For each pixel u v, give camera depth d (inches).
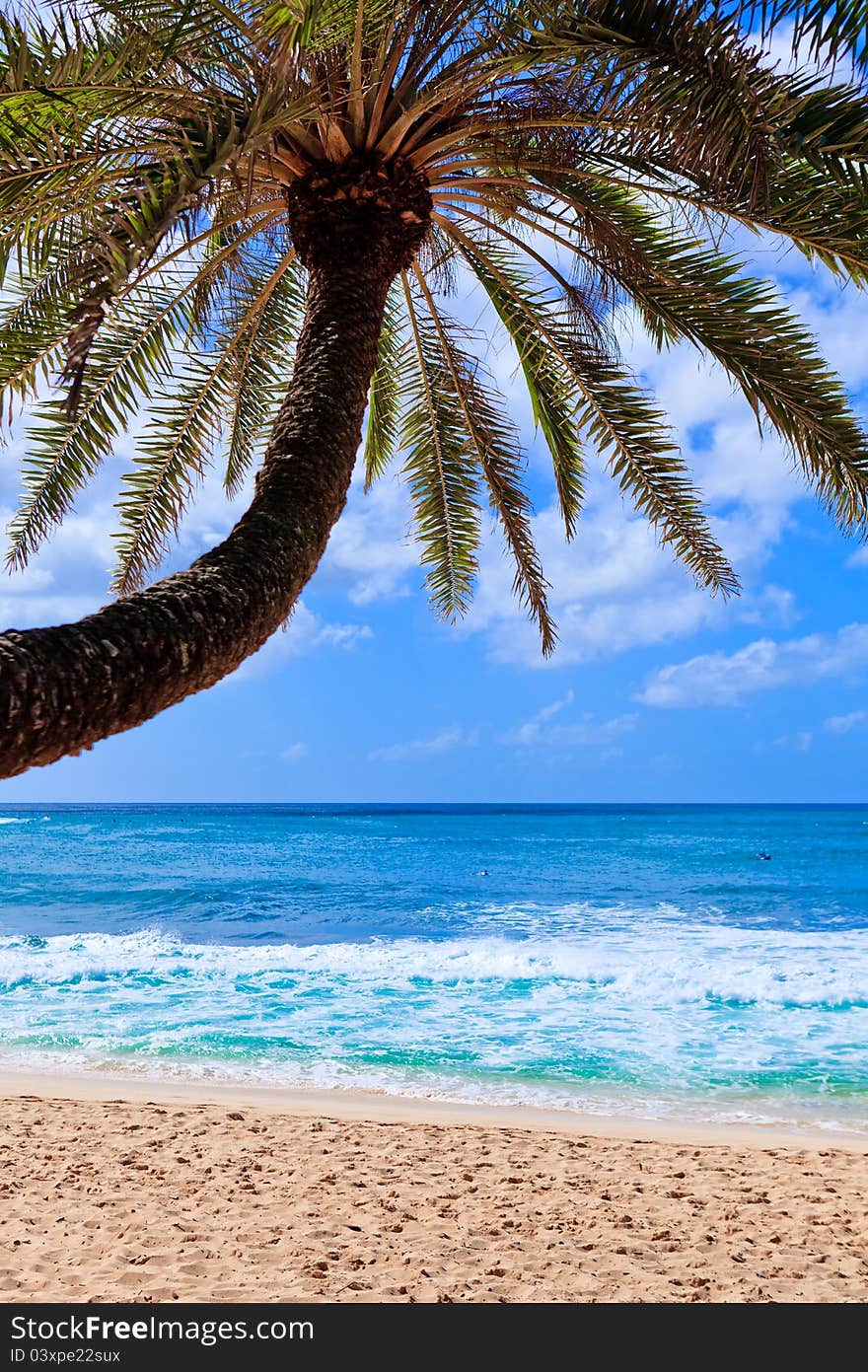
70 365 85.9
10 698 74.1
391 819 3378.4
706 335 202.5
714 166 134.3
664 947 650.2
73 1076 346.3
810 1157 257.8
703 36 125.9
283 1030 422.6
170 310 226.5
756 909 883.4
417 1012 457.4
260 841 1932.8
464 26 153.8
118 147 126.7
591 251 207.6
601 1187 227.0
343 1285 165.3
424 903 946.1
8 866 1364.4
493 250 251.6
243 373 260.2
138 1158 241.1
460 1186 225.1
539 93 158.4
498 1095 332.5
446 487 315.6
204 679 94.8
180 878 1191.6
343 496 134.7
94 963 582.9
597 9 133.2
